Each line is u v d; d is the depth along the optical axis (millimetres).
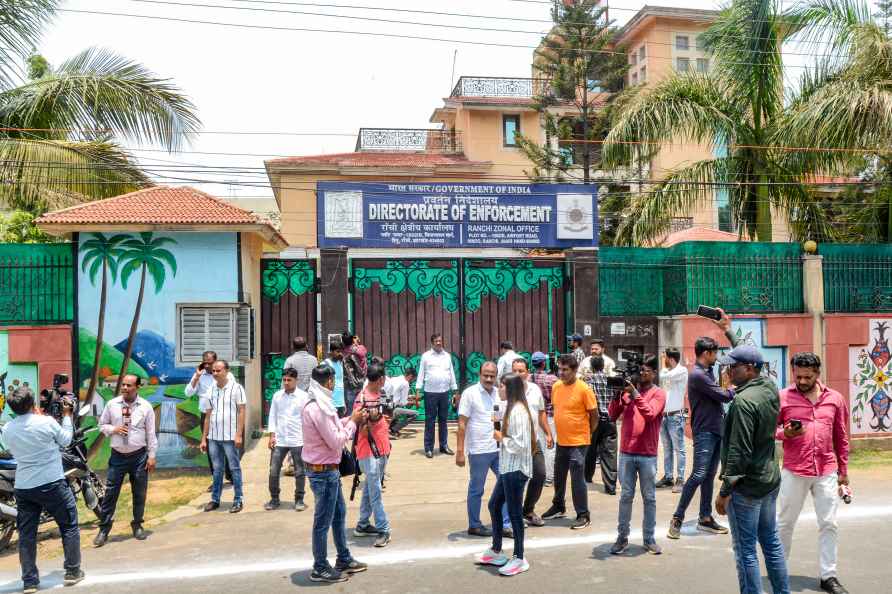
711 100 15727
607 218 24438
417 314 14258
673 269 13836
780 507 6121
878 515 8195
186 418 11523
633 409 6844
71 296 11664
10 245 11625
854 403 13445
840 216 17688
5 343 11297
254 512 8852
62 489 6441
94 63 15516
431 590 6020
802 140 14500
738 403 5188
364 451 7410
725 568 6371
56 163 13945
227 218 11578
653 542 6863
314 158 26984
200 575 6578
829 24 15094
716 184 15703
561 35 26828
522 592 5910
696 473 7312
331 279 13633
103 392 11445
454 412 14367
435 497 9312
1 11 13789
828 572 5789
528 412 6598
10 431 6383
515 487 6426
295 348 11094
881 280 14031
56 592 6246
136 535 7848
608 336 13977
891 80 13922
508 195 14016
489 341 14336
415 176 27234
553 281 14531
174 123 15633
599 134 26641
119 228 11391
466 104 28953
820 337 13461
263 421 13797
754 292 13633
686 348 13195
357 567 6531
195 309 11695
